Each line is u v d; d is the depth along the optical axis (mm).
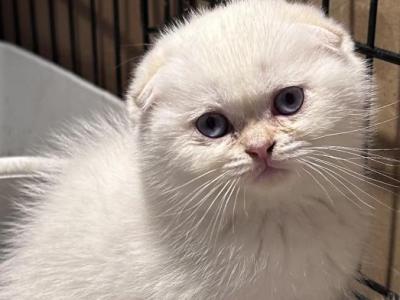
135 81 236
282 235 229
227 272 232
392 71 281
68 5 438
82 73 445
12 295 274
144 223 243
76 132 312
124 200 250
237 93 206
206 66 211
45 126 425
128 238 245
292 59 211
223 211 224
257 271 229
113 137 286
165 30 275
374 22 273
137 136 235
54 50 463
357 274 269
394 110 284
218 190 216
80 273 256
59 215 268
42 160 307
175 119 217
